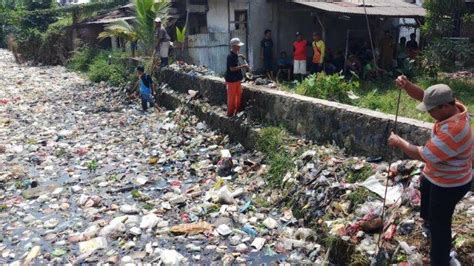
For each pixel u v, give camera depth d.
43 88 16.75
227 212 5.81
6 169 7.68
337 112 6.35
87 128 10.59
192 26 18.31
